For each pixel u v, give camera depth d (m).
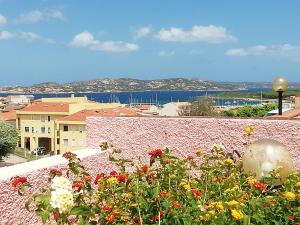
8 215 3.00
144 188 2.82
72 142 55.50
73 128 55.25
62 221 2.46
